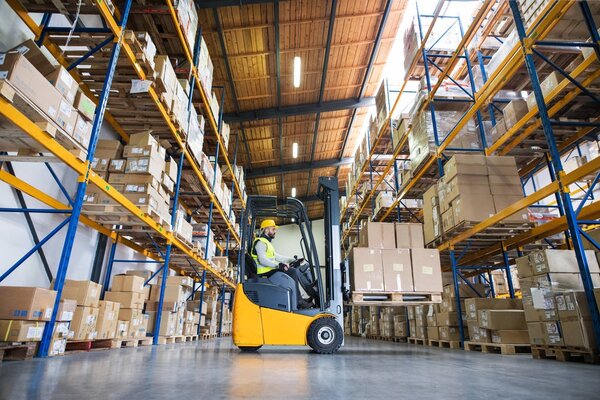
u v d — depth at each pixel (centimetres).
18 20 461
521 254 679
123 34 461
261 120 1391
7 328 319
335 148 1758
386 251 592
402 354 521
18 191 467
